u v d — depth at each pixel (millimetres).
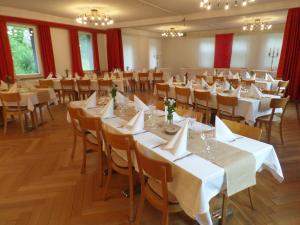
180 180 1326
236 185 1354
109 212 1919
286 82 5117
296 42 5863
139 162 1505
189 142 1648
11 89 4207
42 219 1843
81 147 3248
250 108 3080
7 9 5664
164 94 4812
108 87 5754
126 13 6516
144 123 2127
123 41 9406
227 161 1362
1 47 5590
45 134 3807
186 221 1772
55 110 5461
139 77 7957
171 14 6730
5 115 3844
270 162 1601
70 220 1830
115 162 1949
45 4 5434
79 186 2301
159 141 1705
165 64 11789
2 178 2451
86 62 8562
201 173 1234
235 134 1825
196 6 5746
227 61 9906
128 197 2104
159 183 1559
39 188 2266
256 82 5320
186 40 11070
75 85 5895
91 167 2682
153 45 11148
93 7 5742
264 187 2207
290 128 3953
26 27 6297
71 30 7449
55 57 7184
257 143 1626
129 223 1790
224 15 6195
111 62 9031
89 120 2172
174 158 1418
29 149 3203
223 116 3439
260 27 8117
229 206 1912
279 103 3018
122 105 2811
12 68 5867
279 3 5559
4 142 3475
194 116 2268
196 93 3855
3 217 1868
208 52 10547
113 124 2162
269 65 8820
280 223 1748
